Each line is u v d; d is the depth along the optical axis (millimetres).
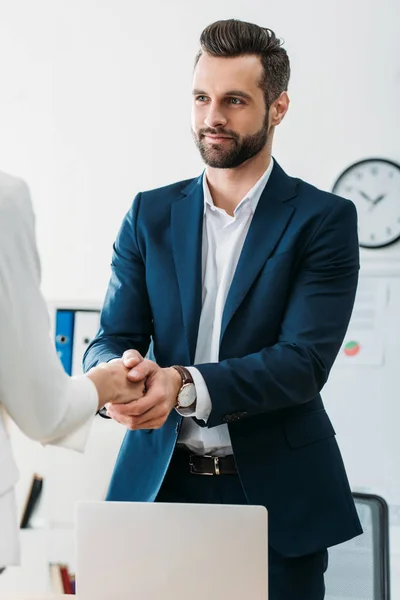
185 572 1851
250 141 2227
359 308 4867
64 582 4262
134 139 5121
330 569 2578
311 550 2211
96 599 1871
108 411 2170
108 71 5141
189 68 5066
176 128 5082
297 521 2227
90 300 4961
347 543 2588
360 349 4852
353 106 4895
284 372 2203
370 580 2549
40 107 5211
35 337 1651
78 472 4043
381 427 4828
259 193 2328
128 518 1866
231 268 2316
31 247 1661
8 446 1630
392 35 4855
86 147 5164
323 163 4922
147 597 1856
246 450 2234
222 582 1844
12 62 5227
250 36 2207
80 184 5176
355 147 4895
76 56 5172
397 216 4844
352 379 4855
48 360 1680
